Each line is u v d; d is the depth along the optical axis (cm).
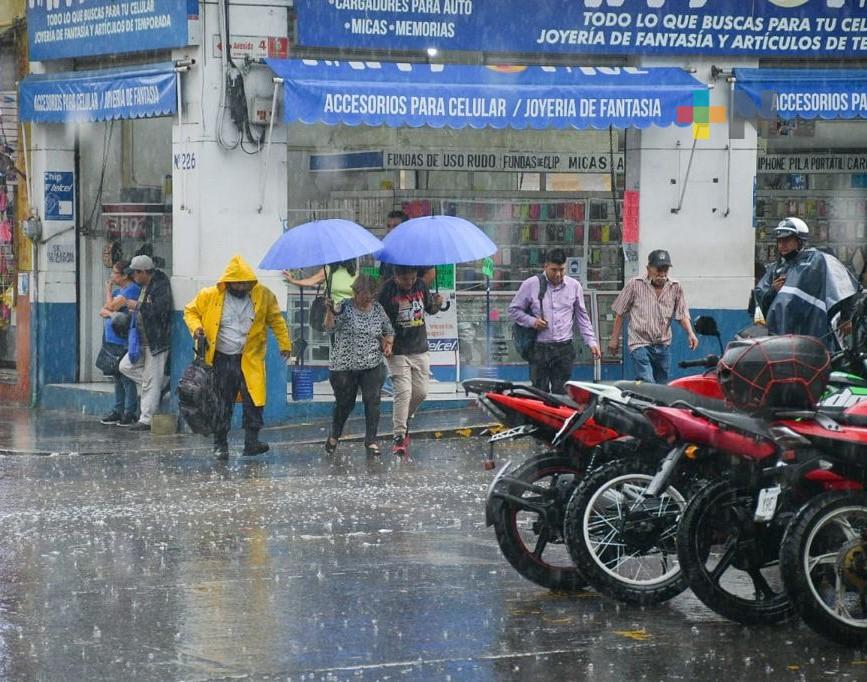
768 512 927
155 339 2144
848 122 2459
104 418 2239
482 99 2084
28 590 1083
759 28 2258
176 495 1549
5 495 1555
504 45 2173
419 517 1402
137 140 2406
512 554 1073
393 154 2264
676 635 953
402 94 2056
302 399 2188
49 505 1484
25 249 2491
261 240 2120
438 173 2283
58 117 2312
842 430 938
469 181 2286
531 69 2141
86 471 1755
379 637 943
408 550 1234
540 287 1997
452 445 1967
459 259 1834
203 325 1834
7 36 2491
